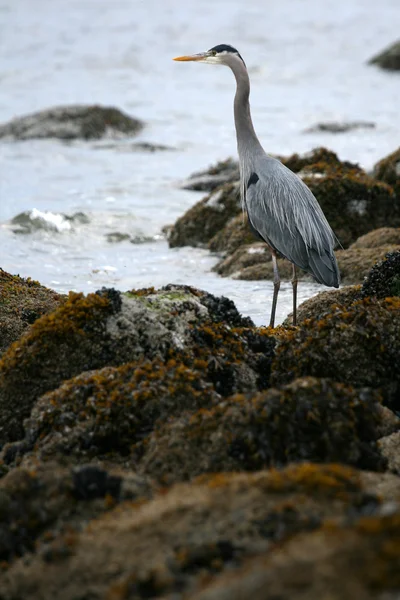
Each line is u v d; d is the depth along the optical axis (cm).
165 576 604
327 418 815
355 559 535
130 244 2111
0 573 679
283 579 532
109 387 904
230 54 1449
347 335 1002
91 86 4269
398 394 997
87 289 1741
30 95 4053
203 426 822
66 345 1000
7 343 1180
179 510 678
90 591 627
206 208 2125
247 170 1453
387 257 1261
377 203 2023
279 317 1515
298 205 1358
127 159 3009
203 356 998
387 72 4559
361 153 3019
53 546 677
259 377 1011
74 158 2998
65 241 2081
